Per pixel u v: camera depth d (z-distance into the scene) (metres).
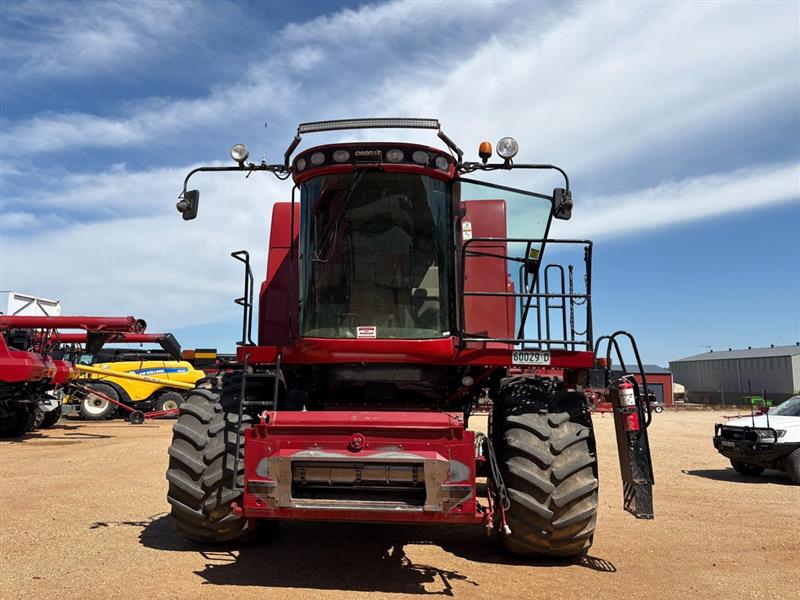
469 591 4.75
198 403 5.64
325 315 5.55
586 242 5.70
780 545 6.42
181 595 4.54
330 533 6.54
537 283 6.30
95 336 16.02
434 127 5.68
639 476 5.14
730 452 11.80
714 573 5.41
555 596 4.68
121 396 22.66
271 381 6.00
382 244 5.57
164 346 17.36
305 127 5.82
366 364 5.73
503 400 5.62
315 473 4.60
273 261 6.80
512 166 5.76
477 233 6.57
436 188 5.64
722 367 73.38
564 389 5.67
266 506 4.58
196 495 5.31
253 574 5.05
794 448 10.84
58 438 16.16
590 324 5.64
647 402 5.34
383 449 4.55
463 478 4.48
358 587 4.79
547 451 5.08
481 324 6.42
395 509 4.49
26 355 15.11
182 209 6.06
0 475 10.05
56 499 8.07
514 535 5.23
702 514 8.03
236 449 5.08
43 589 4.65
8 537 6.16
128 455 12.59
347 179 5.55
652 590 4.89
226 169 6.03
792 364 63.06
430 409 5.94
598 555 5.91
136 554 5.58
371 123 5.75
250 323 5.73
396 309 5.53
